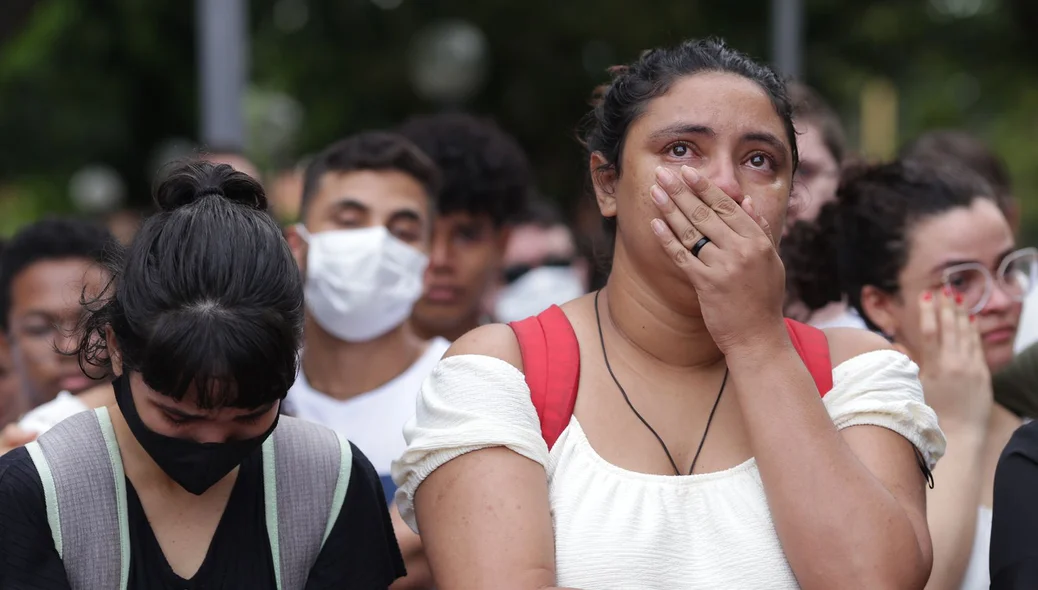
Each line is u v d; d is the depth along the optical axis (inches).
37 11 708.7
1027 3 730.2
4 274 163.2
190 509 98.5
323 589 100.4
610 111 106.0
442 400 100.2
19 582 93.2
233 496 99.7
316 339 168.1
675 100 101.3
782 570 95.8
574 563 94.5
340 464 103.3
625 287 104.2
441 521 96.4
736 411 102.6
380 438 162.6
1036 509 101.0
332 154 175.0
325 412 165.2
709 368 104.5
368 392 165.9
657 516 96.1
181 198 99.0
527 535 93.5
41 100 708.7
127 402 94.6
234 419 90.8
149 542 96.7
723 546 96.1
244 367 87.0
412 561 133.9
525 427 97.5
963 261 145.4
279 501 100.4
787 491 94.8
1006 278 149.1
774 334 98.4
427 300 199.3
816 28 716.0
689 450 100.7
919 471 103.1
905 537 94.7
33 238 161.2
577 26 676.7
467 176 197.9
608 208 107.1
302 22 694.5
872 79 716.7
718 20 672.4
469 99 703.1
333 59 688.4
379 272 163.8
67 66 711.7
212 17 277.4
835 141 204.8
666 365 103.7
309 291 165.8
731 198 99.3
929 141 218.8
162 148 754.8
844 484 94.7
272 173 481.4
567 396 100.2
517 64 700.0
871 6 717.3
